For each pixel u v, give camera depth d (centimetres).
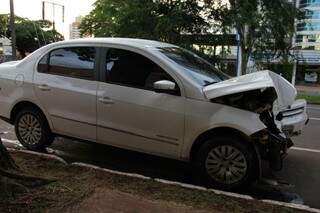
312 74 4644
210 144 557
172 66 582
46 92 662
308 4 4300
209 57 2247
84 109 630
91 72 633
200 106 556
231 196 494
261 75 577
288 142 596
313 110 1686
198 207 455
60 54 670
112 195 466
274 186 593
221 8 2255
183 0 2280
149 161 677
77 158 683
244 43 2292
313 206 531
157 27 2244
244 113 543
